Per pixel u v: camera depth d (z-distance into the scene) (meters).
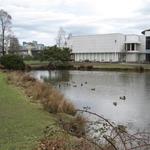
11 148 10.28
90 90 38.16
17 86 29.50
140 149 8.04
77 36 118.12
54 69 89.44
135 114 22.56
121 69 83.56
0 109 17.11
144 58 107.81
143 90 38.78
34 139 11.09
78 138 9.93
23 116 15.36
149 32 106.62
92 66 89.25
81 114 18.23
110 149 7.55
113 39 110.19
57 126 9.87
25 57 113.19
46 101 19.33
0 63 69.00
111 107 25.58
